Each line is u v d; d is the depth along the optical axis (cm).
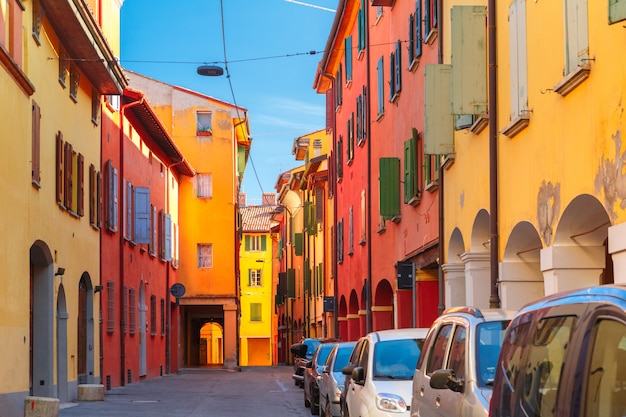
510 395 555
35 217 1958
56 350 2223
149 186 3819
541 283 1477
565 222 1193
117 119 3117
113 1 3189
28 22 1930
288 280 6297
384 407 1147
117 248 3119
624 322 415
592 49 1059
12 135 1742
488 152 1575
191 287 4959
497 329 802
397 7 2503
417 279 2338
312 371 2084
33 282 2139
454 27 1566
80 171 2486
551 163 1229
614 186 993
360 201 3206
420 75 2202
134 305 3456
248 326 8244
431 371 898
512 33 1395
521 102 1350
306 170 4847
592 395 437
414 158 2242
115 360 3077
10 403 1692
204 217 4991
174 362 4756
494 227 1507
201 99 5025
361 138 3125
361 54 3136
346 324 3888
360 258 3206
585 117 1090
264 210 8588
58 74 2252
